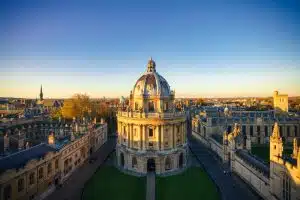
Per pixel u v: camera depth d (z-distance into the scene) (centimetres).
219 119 13488
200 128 14588
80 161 9994
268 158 10281
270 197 6225
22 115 17012
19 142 8869
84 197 6994
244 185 7688
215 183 7862
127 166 9262
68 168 8712
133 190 7456
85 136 10669
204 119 14588
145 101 9512
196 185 7794
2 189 5309
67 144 8619
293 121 13588
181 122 9500
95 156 11362
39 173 6800
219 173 8825
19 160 6462
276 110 18525
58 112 18350
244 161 7925
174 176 8588
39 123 14688
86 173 9050
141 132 8950
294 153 5806
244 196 6894
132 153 9031
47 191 7175
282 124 13588
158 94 9438
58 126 13462
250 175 7500
